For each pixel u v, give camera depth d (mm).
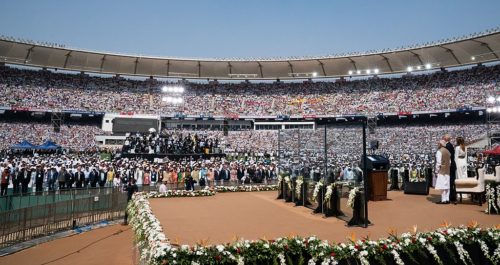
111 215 18922
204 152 34938
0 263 10969
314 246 5688
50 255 11922
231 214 10234
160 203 13367
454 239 6184
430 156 30062
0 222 12328
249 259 5398
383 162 12117
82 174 22609
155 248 5566
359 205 8047
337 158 9484
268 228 7961
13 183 20469
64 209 15828
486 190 9086
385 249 5730
